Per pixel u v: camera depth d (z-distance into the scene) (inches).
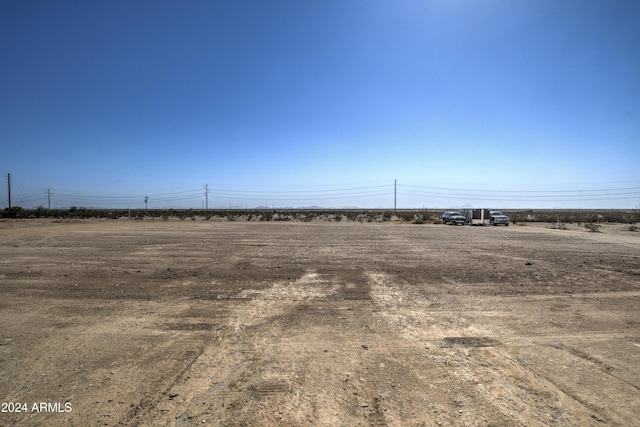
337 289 353.4
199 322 253.1
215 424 133.4
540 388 161.9
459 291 346.6
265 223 1893.5
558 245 753.6
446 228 1444.4
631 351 205.2
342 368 181.5
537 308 290.8
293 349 205.8
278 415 139.6
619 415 140.9
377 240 856.9
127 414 140.0
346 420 136.3
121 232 1076.5
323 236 973.2
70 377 170.9
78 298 314.8
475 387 162.4
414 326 246.7
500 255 593.0
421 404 147.7
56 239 829.8
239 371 177.9
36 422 134.7
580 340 221.9
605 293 340.5
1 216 2389.3
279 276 413.4
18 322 251.1
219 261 515.5
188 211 3149.6
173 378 170.4
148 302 303.3
